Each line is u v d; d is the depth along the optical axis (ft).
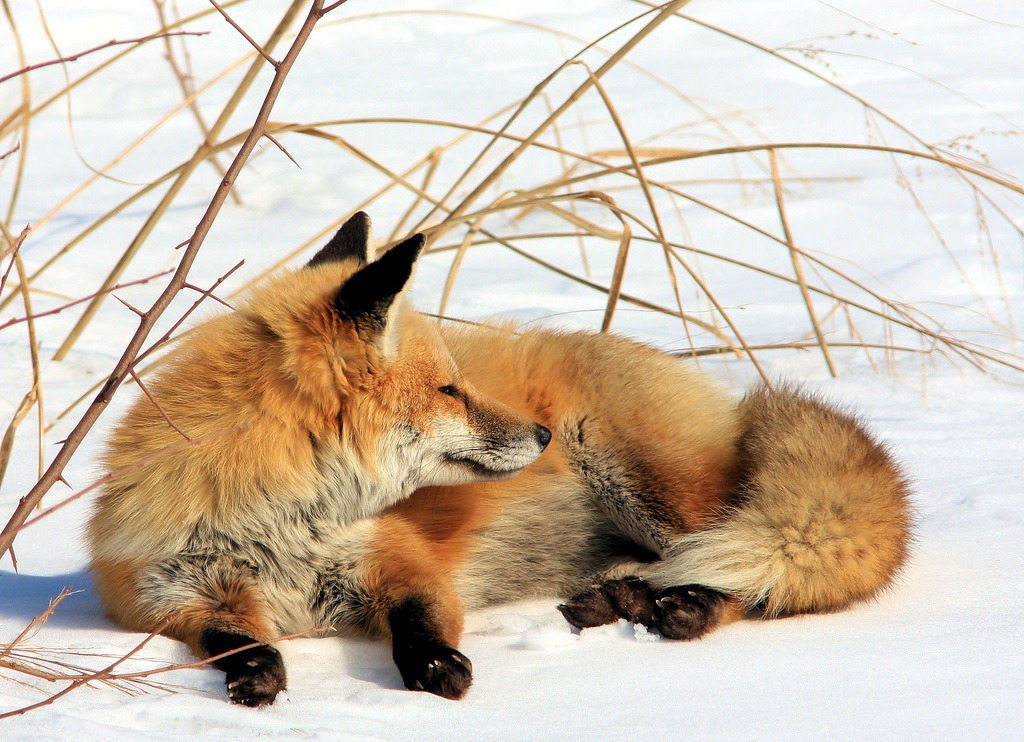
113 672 18.56
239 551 21.93
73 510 30.48
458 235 61.57
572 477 27.73
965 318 46.19
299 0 33.50
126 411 23.90
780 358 43.42
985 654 18.60
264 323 22.76
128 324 46.70
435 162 39.52
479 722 16.83
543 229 60.90
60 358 41.57
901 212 62.54
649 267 56.29
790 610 23.32
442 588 22.56
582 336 29.48
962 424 35.78
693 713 16.58
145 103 90.17
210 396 21.94
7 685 17.40
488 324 30.45
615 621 23.31
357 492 22.94
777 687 17.74
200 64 99.55
